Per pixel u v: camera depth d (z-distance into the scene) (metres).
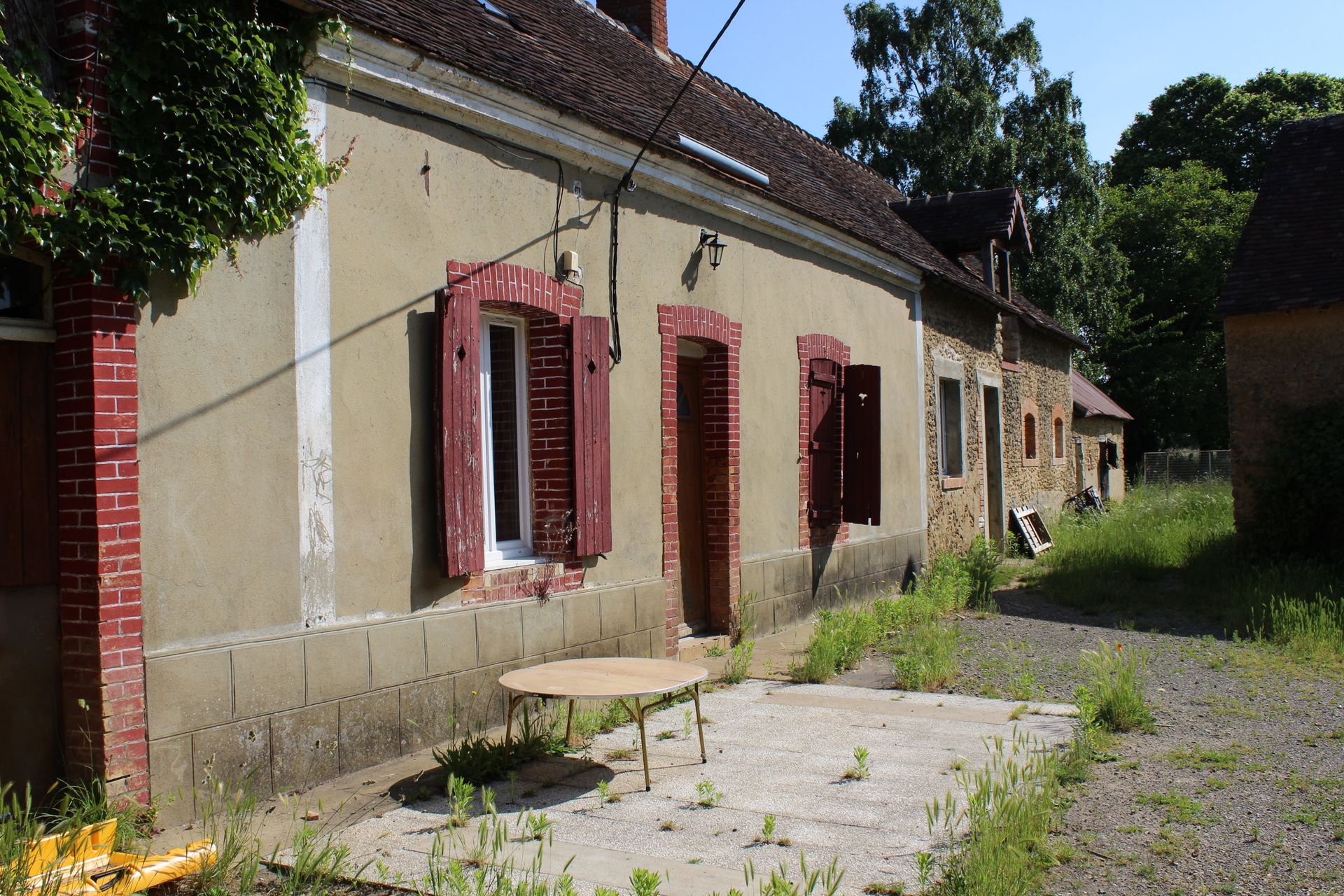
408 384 6.03
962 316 15.96
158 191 4.62
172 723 4.69
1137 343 36.12
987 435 17.64
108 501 4.45
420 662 5.99
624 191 7.95
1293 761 5.69
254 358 5.13
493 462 7.06
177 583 4.75
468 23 7.21
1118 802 5.04
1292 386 13.36
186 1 4.67
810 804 4.99
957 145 28.81
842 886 3.97
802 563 10.66
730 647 9.27
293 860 4.25
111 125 4.53
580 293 7.40
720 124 11.05
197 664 4.80
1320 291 13.14
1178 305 37.41
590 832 4.62
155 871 3.89
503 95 6.55
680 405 9.17
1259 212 14.88
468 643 6.32
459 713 6.24
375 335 5.81
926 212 17.80
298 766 5.26
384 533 5.83
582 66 8.62
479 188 6.55
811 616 10.80
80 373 4.45
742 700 7.30
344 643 5.53
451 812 4.86
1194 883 4.06
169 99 4.68
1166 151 41.47
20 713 4.41
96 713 4.42
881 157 29.55
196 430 4.86
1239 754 5.82
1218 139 40.25
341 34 5.38
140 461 4.62
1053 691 7.58
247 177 4.91
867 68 30.48
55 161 4.24
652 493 8.20
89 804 4.30
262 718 5.09
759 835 4.56
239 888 3.98
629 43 11.48
